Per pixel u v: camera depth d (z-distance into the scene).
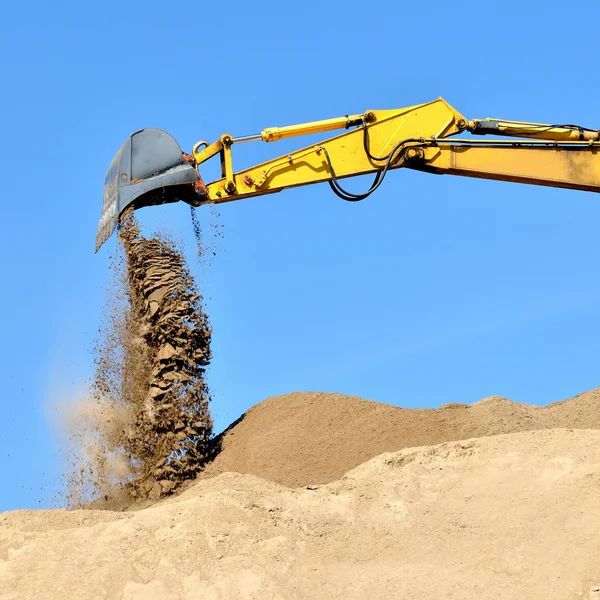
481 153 17.16
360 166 17.08
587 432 16.78
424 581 14.29
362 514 15.78
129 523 15.20
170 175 16.36
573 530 14.61
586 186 17.33
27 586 14.32
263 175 16.91
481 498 15.65
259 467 18.78
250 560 14.60
